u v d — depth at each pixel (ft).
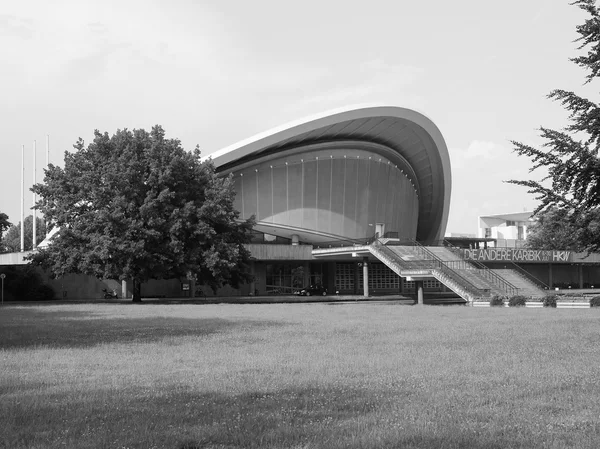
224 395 28.96
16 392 30.25
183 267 139.64
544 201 46.29
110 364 39.47
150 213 136.77
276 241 233.96
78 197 142.61
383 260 171.94
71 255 139.54
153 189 141.79
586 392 29.22
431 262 168.76
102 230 138.62
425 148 242.99
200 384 31.96
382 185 249.55
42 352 45.47
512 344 49.11
